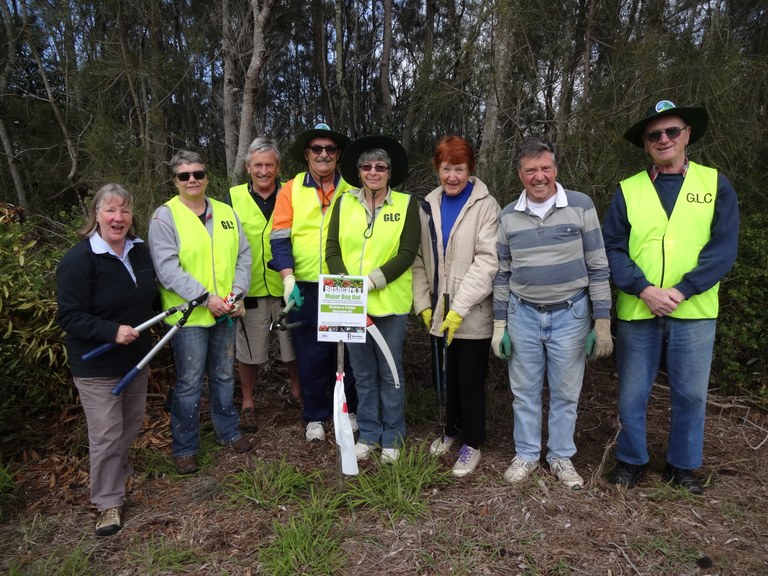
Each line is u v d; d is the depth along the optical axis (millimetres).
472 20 4344
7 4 10219
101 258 2752
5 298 3748
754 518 2854
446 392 3504
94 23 6055
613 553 2594
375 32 11406
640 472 3221
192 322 3186
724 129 4098
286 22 10359
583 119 4230
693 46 4102
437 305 3295
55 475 3402
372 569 2514
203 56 6480
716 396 4316
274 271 3902
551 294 3004
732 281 4328
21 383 3766
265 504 3000
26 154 10641
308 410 3799
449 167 3168
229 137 5703
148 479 3324
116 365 2812
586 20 4496
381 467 3268
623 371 3152
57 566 2576
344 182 3613
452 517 2873
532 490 3082
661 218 2922
